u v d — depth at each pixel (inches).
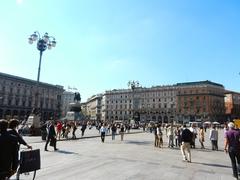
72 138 1009.5
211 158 549.6
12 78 3368.6
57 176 331.9
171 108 4286.4
